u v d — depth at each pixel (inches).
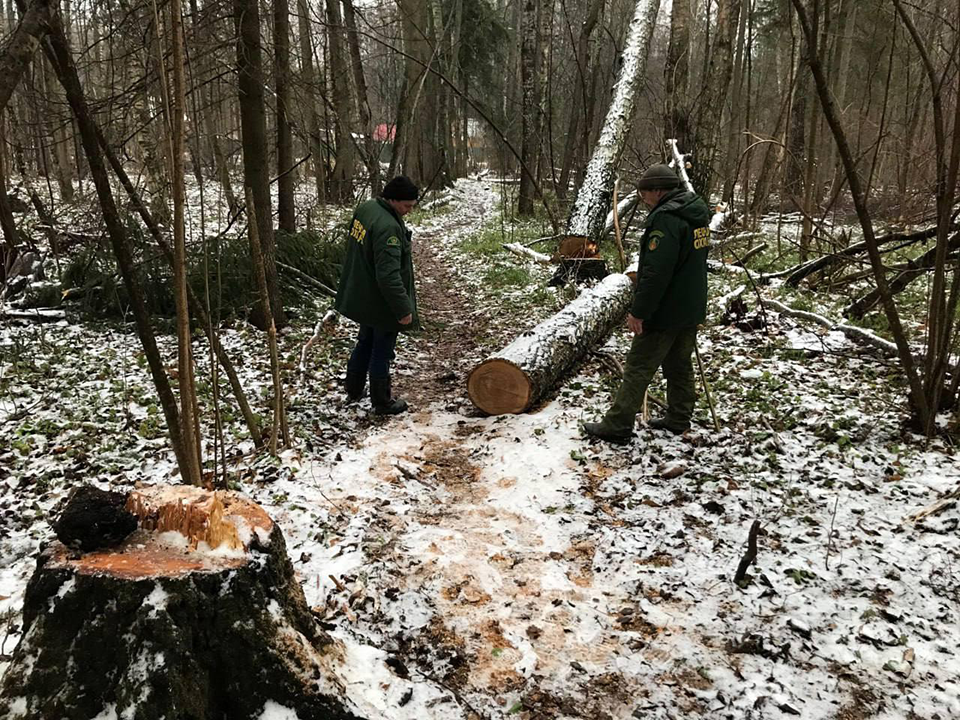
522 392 197.0
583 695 98.6
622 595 119.9
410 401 221.0
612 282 272.7
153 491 82.7
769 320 271.1
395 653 105.3
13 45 79.5
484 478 165.3
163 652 71.3
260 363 242.1
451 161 1101.1
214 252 285.4
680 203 157.9
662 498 149.0
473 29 755.4
